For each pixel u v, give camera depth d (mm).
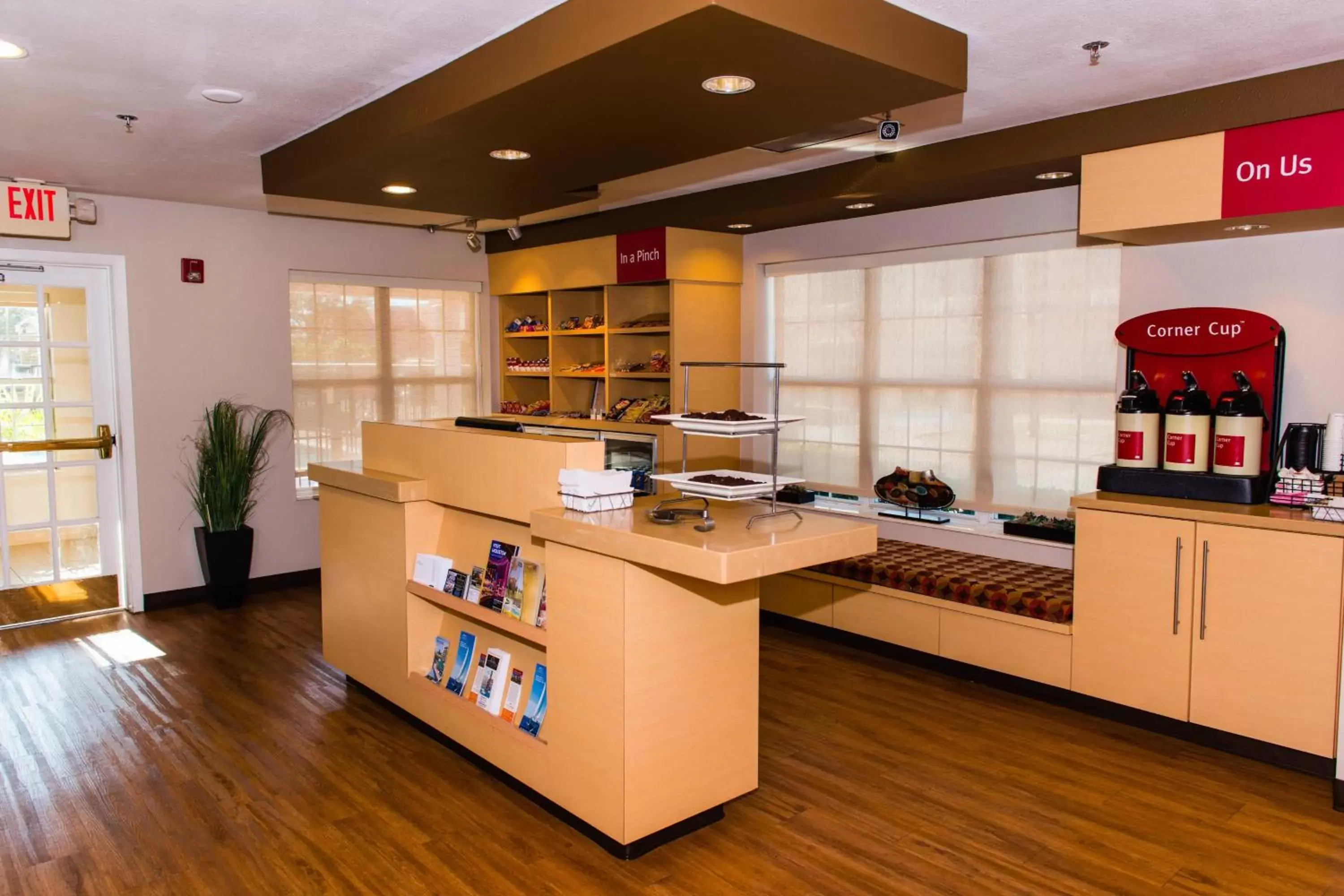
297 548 5965
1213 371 3680
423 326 6555
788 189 4594
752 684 2934
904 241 4785
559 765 2842
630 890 2521
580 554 2705
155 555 5391
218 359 5578
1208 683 3328
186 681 4188
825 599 4707
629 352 6016
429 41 2742
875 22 2393
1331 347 3438
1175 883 2533
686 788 2762
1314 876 2564
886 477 5012
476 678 3373
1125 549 3516
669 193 5078
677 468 5391
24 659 4496
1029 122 3645
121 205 5191
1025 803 3006
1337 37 2699
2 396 4969
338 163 3625
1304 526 3043
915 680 4176
